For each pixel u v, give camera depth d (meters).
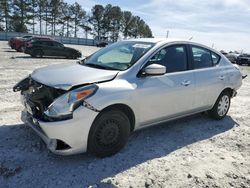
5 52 23.77
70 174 3.64
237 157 4.44
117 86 3.96
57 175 3.60
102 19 91.31
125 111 4.19
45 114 3.67
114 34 95.25
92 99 3.68
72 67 4.50
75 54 22.58
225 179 3.76
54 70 4.37
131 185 3.48
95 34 92.44
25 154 4.05
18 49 24.62
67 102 3.58
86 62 4.86
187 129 5.49
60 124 3.54
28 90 4.38
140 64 4.34
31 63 15.95
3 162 3.81
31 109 3.97
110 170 3.79
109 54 4.87
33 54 20.55
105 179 3.58
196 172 3.89
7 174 3.55
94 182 3.50
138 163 4.02
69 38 63.84
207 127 5.68
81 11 86.62
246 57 33.31
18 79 9.93
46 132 3.63
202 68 5.39
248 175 3.90
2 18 69.19
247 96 9.41
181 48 5.05
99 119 3.82
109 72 4.13
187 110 5.13
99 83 3.91
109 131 3.99
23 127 5.01
